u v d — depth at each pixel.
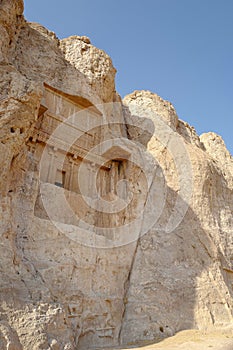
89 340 9.39
